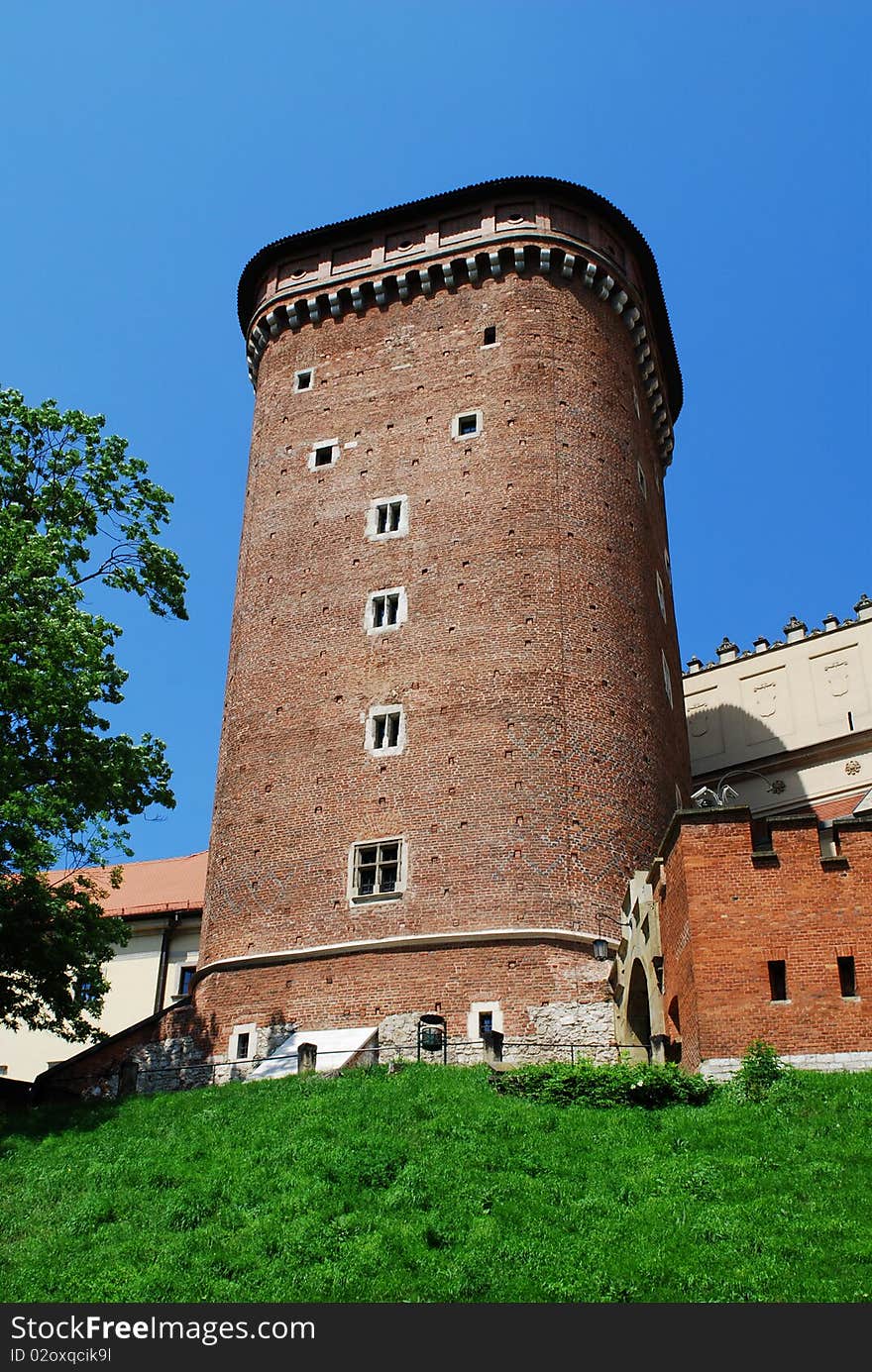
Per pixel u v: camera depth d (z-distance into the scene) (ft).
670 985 98.17
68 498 122.72
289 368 163.53
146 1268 66.74
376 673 136.15
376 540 144.66
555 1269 61.72
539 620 134.31
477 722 129.70
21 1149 93.86
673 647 157.69
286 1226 69.87
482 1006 116.26
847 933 88.12
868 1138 72.74
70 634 111.75
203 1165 82.23
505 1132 81.51
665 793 135.95
